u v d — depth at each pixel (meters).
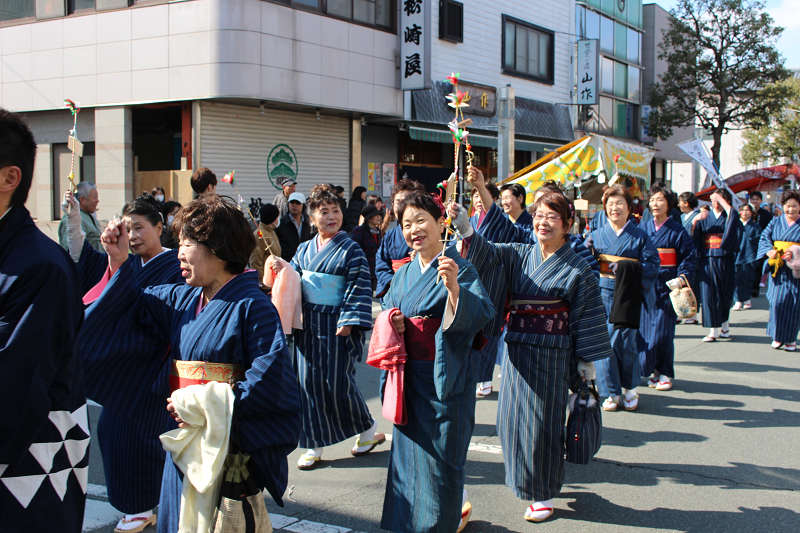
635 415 5.46
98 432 3.29
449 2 15.80
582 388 3.65
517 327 3.61
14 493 1.94
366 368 6.97
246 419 2.20
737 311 11.17
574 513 3.67
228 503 2.22
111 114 12.27
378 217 10.62
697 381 6.52
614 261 5.56
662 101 23.70
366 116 14.19
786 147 28.17
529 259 3.69
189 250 2.33
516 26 18.36
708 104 23.47
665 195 6.55
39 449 1.98
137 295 2.68
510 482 3.58
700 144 10.70
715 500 3.82
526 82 18.91
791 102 27.28
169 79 11.68
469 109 16.38
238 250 2.35
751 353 7.80
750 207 10.98
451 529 2.92
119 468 3.18
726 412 5.50
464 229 3.52
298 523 3.49
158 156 14.41
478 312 2.82
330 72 12.74
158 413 3.10
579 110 21.47
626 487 4.02
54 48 12.58
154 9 11.72
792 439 4.84
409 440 2.96
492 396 6.01
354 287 4.25
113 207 12.35
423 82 13.83
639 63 26.12
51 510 2.01
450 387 2.81
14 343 1.82
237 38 11.34
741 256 10.98
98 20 12.16
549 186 3.72
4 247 1.91
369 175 15.29
